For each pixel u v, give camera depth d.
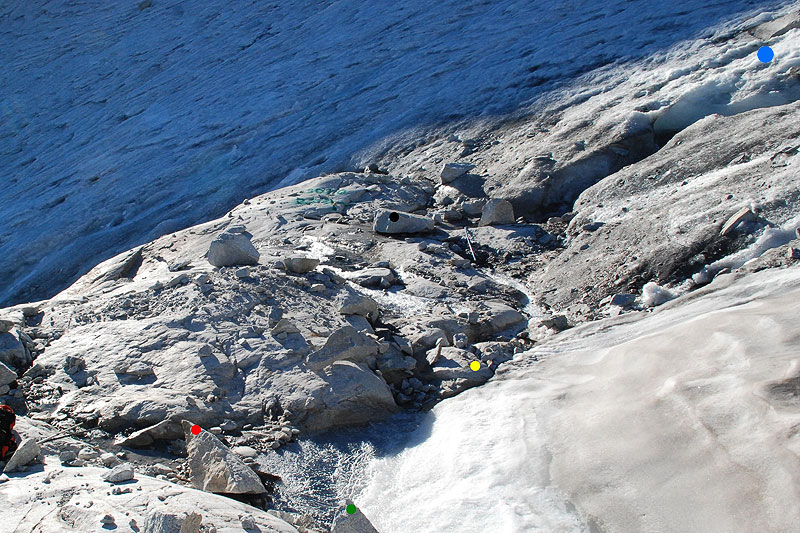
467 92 21.22
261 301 8.93
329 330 8.31
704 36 18.36
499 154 16.58
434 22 28.45
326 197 14.83
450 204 14.96
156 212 21.53
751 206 9.24
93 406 7.26
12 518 4.76
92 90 35.16
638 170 12.64
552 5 25.70
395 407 7.36
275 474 6.23
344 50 29.03
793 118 11.54
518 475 5.72
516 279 10.91
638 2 22.92
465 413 6.92
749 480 4.73
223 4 39.50
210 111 27.89
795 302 6.78
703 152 12.00
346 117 23.11
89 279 12.82
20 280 20.55
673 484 5.04
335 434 6.92
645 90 16.22
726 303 7.75
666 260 9.38
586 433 5.98
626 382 6.55
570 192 13.96
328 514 5.73
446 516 5.47
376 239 12.38
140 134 28.16
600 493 5.27
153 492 5.16
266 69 30.06
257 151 23.28
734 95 14.45
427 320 8.89
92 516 4.68
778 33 16.83
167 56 35.81
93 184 25.06
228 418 7.04
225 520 4.81
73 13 43.62
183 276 9.73
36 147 31.20
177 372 7.63
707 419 5.39
